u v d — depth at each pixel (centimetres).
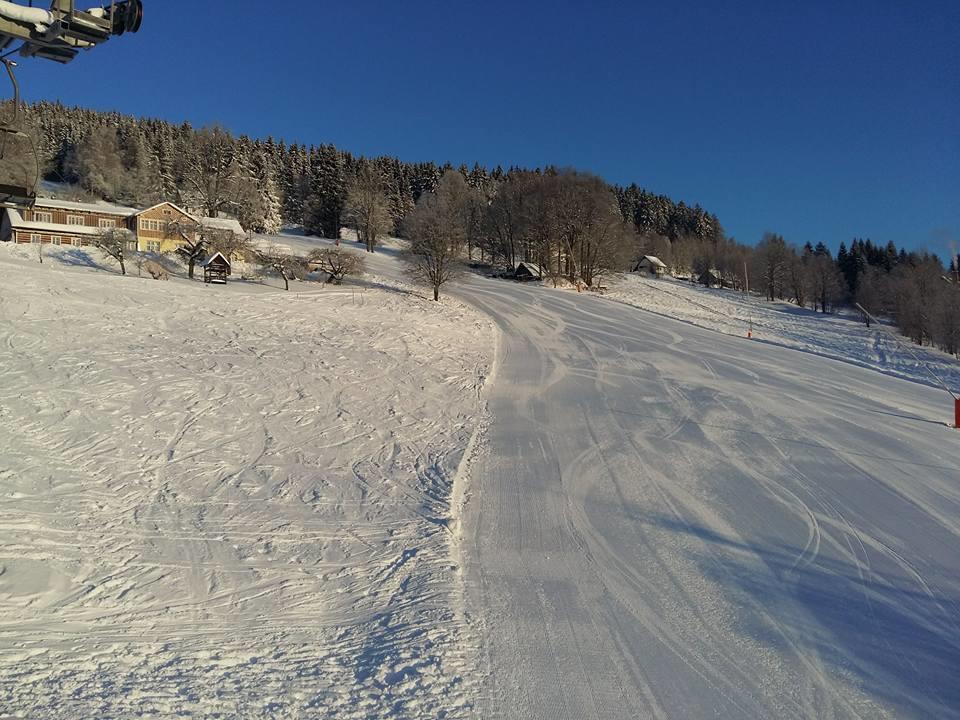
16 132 454
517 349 2603
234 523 872
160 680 512
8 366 1516
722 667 570
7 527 788
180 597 666
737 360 2484
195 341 2028
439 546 830
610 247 6234
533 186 7250
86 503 890
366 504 973
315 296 3117
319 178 9081
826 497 1029
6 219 4853
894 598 704
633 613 665
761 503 1001
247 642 585
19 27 373
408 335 2517
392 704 500
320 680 528
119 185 8362
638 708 509
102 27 384
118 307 2300
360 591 704
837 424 1530
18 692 479
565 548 834
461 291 4334
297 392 1608
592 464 1204
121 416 1288
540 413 1611
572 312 3806
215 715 470
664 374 2156
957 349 4050
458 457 1230
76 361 1623
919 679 557
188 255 4066
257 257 4259
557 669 560
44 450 1075
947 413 1712
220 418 1353
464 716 491
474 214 8350
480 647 593
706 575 757
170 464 1080
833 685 546
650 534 880
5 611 602
